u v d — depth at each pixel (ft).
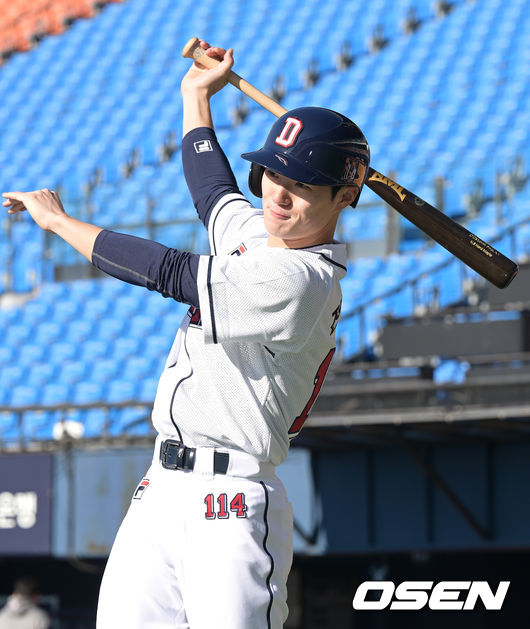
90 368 137.49
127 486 96.99
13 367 143.64
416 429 83.46
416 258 129.39
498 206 134.31
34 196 27.94
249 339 25.86
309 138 25.84
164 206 168.86
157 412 27.78
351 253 135.54
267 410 26.91
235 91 195.31
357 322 123.13
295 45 205.87
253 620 26.32
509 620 115.44
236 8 223.92
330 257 26.61
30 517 100.27
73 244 27.07
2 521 101.40
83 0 242.78
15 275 167.73
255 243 28.66
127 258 26.40
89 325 147.95
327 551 92.68
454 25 195.11
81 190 181.78
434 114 172.14
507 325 86.69
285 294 25.36
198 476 26.89
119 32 231.71
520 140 158.92
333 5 213.05
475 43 188.75
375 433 85.10
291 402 27.30
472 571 117.80
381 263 130.82
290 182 25.93
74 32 237.45
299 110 26.53
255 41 212.02
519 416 77.00
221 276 25.46
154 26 229.25
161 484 27.35
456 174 149.69
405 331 90.48
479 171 149.38
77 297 154.92
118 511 97.09
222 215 30.17
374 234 135.03
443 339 88.79
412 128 169.58
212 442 26.94
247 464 26.94
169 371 27.94
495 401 78.74
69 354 144.05
